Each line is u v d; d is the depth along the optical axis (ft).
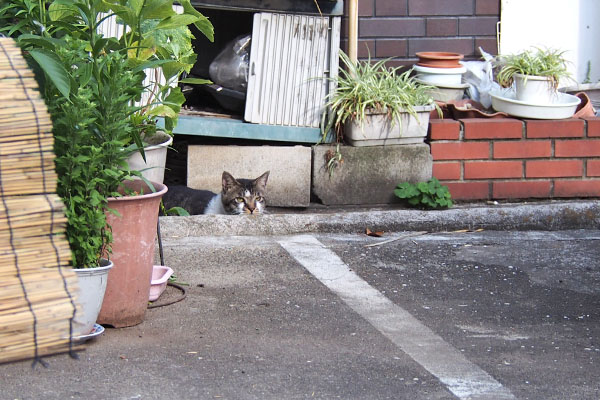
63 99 11.74
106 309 12.79
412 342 12.97
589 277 16.60
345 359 12.16
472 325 13.84
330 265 16.81
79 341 11.72
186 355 12.07
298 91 20.98
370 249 18.04
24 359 9.91
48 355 10.18
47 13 13.34
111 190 12.41
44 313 9.81
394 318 14.03
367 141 20.85
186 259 16.84
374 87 20.88
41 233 9.99
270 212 21.03
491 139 21.12
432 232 19.65
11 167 9.80
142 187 13.74
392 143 21.03
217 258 16.98
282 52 20.83
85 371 11.34
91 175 11.82
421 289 15.62
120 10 13.24
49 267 10.01
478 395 11.09
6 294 9.67
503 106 21.54
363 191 21.15
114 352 12.03
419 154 21.02
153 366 11.61
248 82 20.79
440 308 14.62
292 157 21.15
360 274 16.37
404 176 21.11
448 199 20.54
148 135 15.39
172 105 15.08
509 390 11.27
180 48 16.39
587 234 19.75
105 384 10.97
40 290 9.87
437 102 21.89
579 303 15.11
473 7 23.45
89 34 13.73
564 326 13.92
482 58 23.67
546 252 18.19
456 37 23.50
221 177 21.33
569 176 21.50
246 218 18.98
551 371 11.97
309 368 11.78
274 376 11.46
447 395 11.05
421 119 20.89
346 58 21.39
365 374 11.65
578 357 12.54
